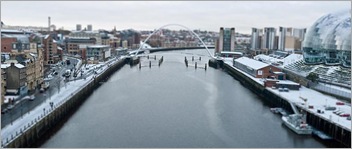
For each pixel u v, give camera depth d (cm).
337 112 10719
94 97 14788
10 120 9525
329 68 17112
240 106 13450
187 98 14725
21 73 12850
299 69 18900
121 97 14762
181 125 10731
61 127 10375
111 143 9069
